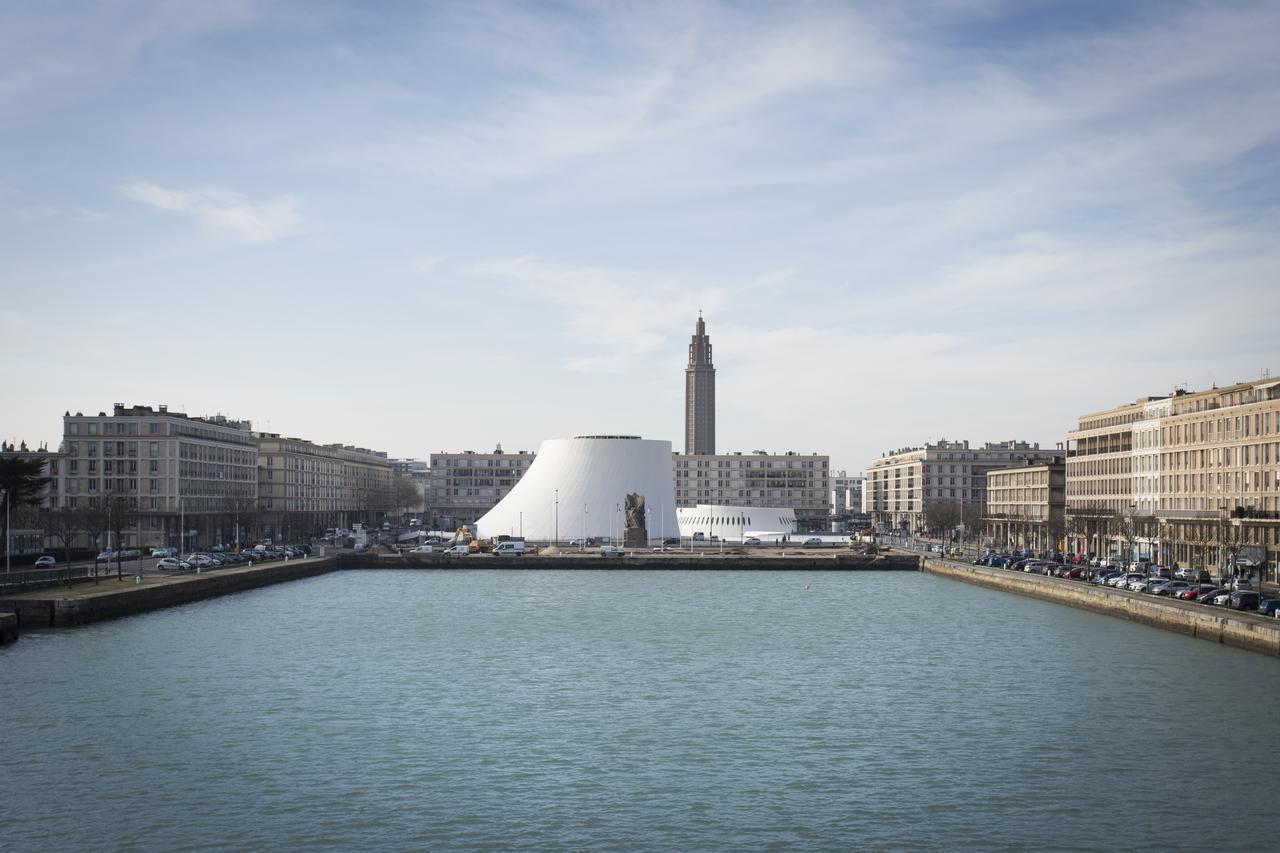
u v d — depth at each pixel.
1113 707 91.94
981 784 72.06
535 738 82.75
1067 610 161.25
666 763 76.50
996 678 105.00
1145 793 70.25
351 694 97.19
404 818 65.62
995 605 169.38
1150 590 155.62
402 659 115.25
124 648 117.38
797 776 73.75
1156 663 110.75
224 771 73.94
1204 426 195.25
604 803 68.38
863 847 61.66
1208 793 70.25
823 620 150.00
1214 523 179.50
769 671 109.62
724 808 67.56
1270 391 178.75
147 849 60.81
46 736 81.56
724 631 138.62
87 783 71.25
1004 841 62.56
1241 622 118.56
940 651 121.31
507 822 65.12
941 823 65.19
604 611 160.75
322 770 74.38
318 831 63.50
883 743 81.62
